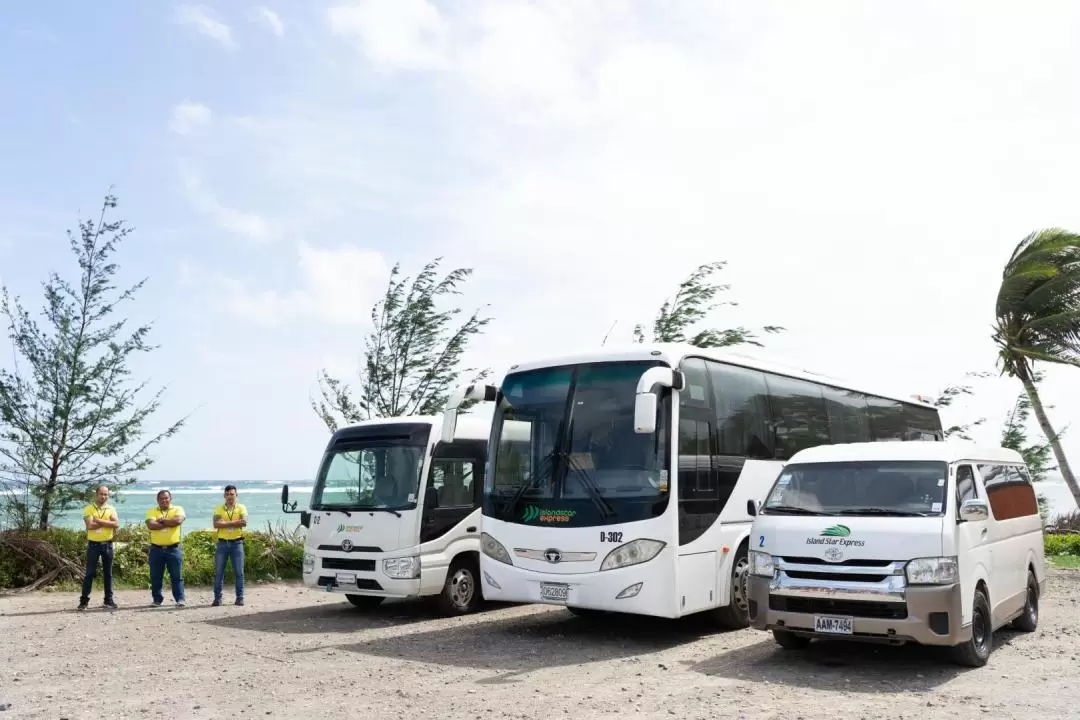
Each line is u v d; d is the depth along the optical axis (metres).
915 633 8.98
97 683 9.55
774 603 9.79
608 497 11.55
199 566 20.53
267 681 9.59
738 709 8.08
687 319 24.20
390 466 14.97
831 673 9.62
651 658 10.80
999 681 9.16
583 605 11.43
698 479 12.03
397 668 10.28
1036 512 12.99
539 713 8.02
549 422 12.32
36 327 21.36
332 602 17.09
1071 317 26.98
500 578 12.12
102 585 19.38
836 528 9.60
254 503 93.19
